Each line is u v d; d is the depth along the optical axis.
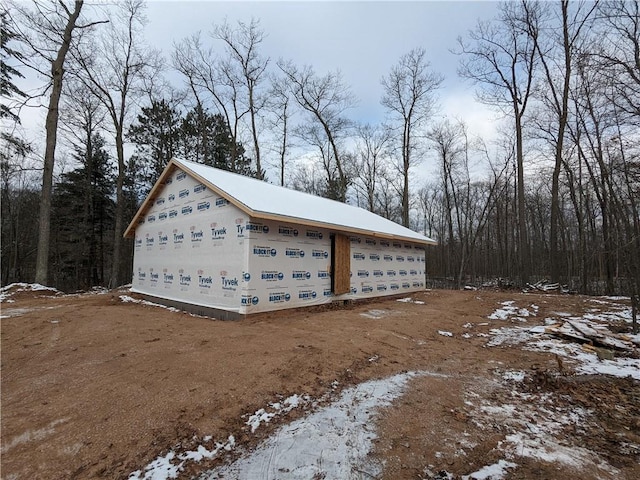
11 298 11.11
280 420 3.39
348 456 2.79
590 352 5.91
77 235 25.64
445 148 27.11
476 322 8.58
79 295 12.59
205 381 4.17
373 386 4.31
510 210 29.23
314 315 8.62
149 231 12.09
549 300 11.69
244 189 9.39
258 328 6.95
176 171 10.66
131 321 7.48
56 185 25.62
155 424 3.20
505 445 2.97
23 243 25.70
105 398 3.69
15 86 13.61
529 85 18.44
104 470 2.55
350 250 11.15
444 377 4.70
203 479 2.48
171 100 23.55
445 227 36.81
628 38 10.38
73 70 16.95
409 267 15.08
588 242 19.94
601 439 3.10
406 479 2.50
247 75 24.22
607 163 14.15
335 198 27.70
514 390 4.27
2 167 14.38
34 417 3.30
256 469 2.61
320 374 4.58
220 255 8.60
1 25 12.74
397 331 7.14
